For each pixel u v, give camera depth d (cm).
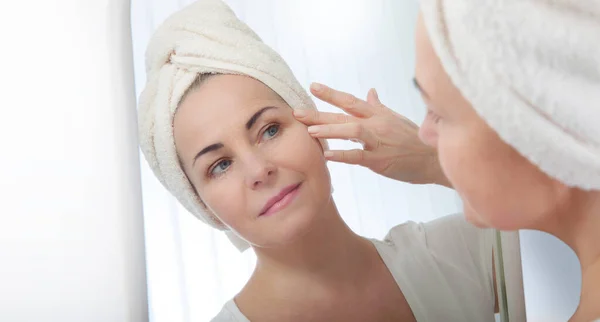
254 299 79
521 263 71
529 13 29
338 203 86
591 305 34
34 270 79
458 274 81
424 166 76
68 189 80
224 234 83
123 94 81
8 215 79
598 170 30
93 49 81
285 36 86
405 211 87
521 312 70
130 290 79
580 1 29
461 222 84
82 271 79
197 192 74
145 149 75
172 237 82
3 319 77
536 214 35
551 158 30
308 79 86
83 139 80
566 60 29
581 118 29
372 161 74
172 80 70
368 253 82
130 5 82
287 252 77
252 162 67
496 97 30
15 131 80
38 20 81
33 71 80
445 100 34
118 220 79
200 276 82
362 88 87
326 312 78
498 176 34
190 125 68
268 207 68
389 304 80
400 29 87
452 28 30
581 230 35
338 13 87
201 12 73
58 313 79
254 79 70
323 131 70
